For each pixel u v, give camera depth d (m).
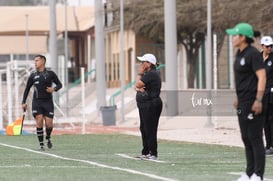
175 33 74.75
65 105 87.44
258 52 27.30
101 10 91.38
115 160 39.59
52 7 95.88
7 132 63.56
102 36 91.25
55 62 95.75
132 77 129.62
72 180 30.27
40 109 46.72
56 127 73.19
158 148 48.06
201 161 38.88
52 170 34.28
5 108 74.62
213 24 94.44
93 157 41.66
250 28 27.48
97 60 91.19
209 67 71.62
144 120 39.41
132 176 31.44
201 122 70.12
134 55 127.94
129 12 112.69
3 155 42.97
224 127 66.69
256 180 27.58
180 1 106.56
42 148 47.00
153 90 38.91
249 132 27.59
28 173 33.06
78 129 72.19
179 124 70.75
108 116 79.31
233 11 75.69
